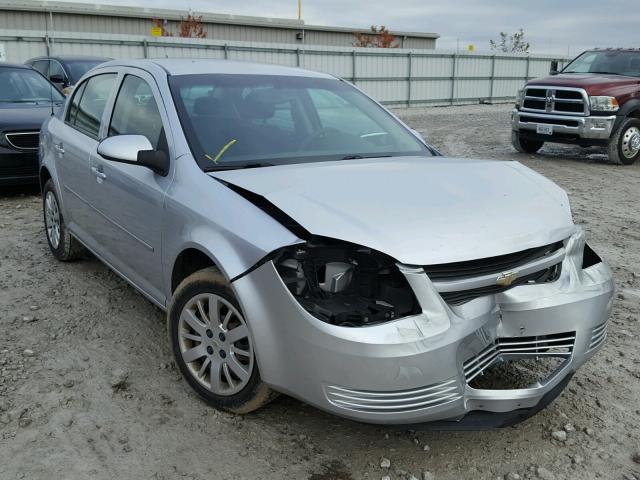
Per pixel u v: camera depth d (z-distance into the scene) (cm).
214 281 291
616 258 587
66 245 508
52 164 501
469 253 258
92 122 450
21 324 405
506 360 281
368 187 297
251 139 353
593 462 281
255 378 283
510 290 276
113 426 296
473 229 270
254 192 287
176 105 353
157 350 374
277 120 376
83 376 341
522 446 291
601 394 339
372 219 266
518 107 1283
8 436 286
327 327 245
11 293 457
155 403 316
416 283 249
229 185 303
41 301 444
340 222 262
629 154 1180
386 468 272
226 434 292
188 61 412
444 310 252
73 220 478
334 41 4375
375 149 388
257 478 264
